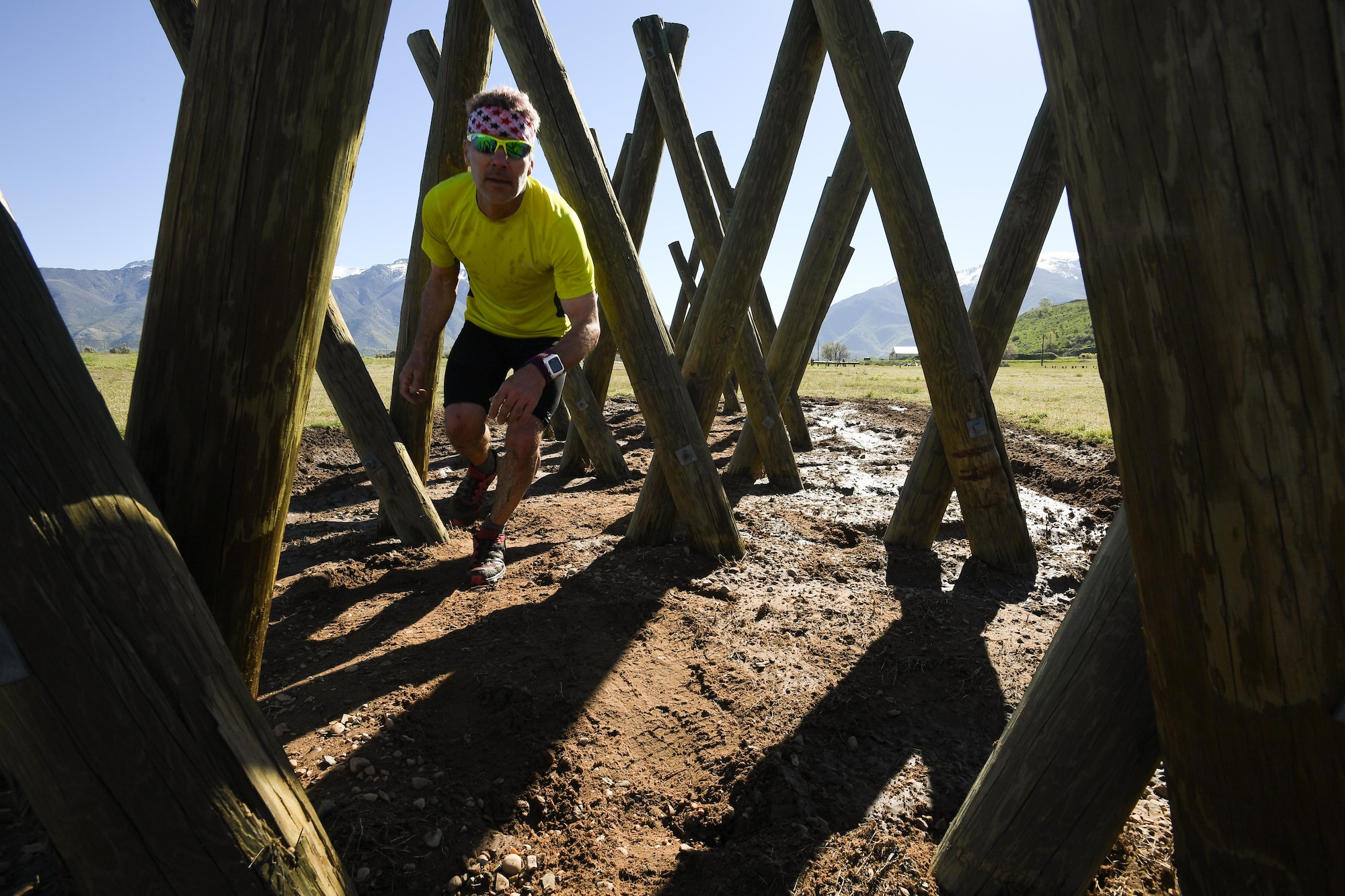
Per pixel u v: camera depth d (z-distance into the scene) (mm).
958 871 1582
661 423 3475
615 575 3311
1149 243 840
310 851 1211
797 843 1772
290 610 3055
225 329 1300
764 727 2236
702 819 1894
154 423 1325
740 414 10203
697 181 5242
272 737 1221
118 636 1019
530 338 2912
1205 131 766
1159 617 993
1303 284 749
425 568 3463
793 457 5617
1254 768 933
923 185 3404
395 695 2305
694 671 2547
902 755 2160
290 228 1298
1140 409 913
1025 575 3758
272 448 1398
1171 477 900
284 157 1267
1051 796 1416
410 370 2887
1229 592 882
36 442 993
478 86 3693
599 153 3172
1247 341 792
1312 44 699
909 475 4098
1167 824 1852
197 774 1064
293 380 1395
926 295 3480
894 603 3240
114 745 1017
